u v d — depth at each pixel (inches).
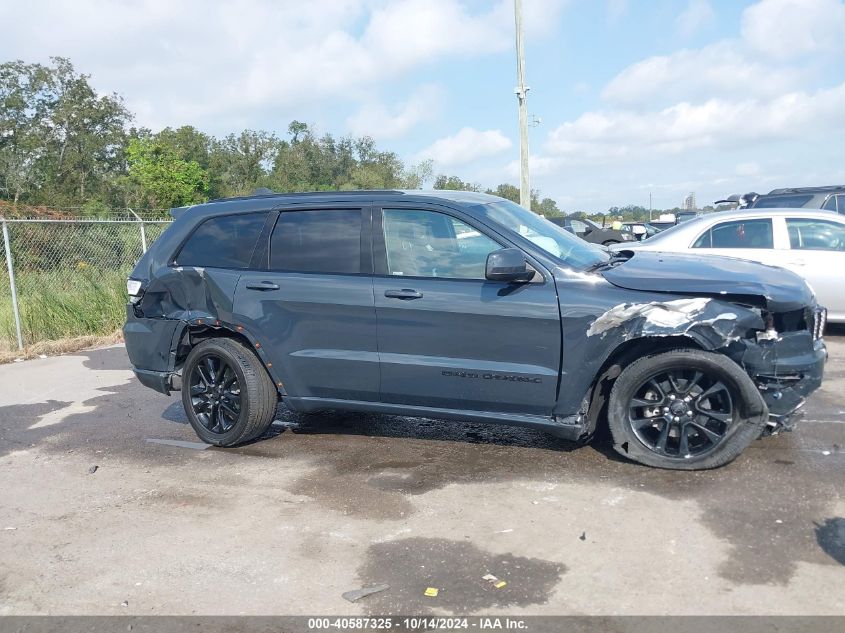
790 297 173.6
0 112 2289.6
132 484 199.5
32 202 2209.6
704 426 181.8
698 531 152.5
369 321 199.2
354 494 183.2
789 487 171.6
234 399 220.4
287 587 140.0
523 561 144.8
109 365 376.5
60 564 154.3
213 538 162.9
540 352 184.2
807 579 132.1
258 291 212.4
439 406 199.0
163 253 230.7
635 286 180.1
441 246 196.7
